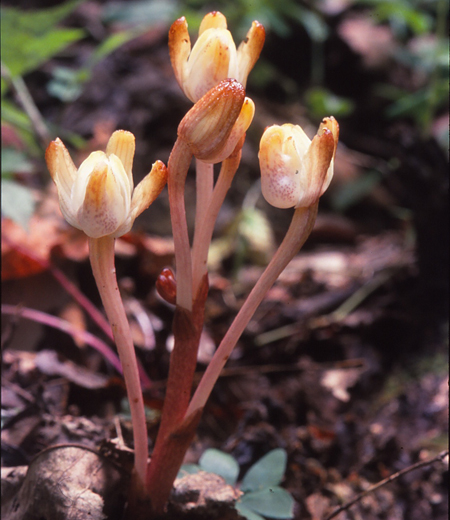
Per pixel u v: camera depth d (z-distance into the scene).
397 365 0.54
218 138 0.32
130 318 0.53
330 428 0.48
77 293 0.50
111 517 0.36
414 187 0.61
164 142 0.88
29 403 0.41
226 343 0.34
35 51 0.57
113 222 0.32
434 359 0.53
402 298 0.61
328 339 0.58
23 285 0.50
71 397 0.43
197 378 0.49
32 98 0.88
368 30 1.09
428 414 0.47
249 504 0.37
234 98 0.31
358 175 0.91
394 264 0.66
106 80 0.90
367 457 0.44
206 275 0.35
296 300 0.65
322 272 0.72
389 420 0.48
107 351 0.48
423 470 0.43
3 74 0.59
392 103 1.03
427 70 1.00
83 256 0.53
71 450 0.36
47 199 0.58
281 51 1.12
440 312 0.57
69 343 0.48
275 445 0.43
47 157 0.32
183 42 0.34
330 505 0.42
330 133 0.32
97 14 1.05
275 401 0.48
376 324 0.58
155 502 0.35
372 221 0.89
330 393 0.51
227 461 0.39
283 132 0.32
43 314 0.48
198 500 0.37
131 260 0.58
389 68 1.07
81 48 0.97
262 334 0.58
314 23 1.05
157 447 0.35
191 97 0.34
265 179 0.32
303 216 0.33
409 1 1.04
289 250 0.33
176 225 0.33
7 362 0.44
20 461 0.39
